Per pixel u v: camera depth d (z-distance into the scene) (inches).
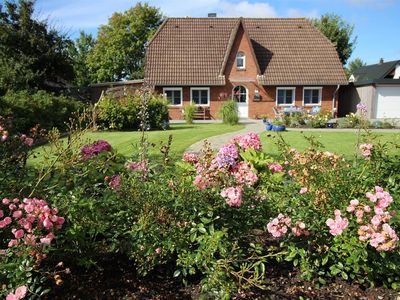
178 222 113.1
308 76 1019.3
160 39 1055.0
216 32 1088.2
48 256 106.7
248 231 125.2
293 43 1087.0
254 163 175.0
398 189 134.2
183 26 1089.4
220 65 1026.1
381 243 104.6
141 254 111.1
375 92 1003.9
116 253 127.2
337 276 122.7
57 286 109.9
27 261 90.0
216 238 105.7
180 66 1013.8
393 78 1054.4
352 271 119.3
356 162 157.9
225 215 121.1
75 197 115.3
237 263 112.1
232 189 115.7
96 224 112.0
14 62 824.9
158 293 111.9
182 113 989.2
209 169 130.3
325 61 1050.1
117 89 776.3
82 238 111.2
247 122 878.4
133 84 1126.4
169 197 119.6
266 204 128.8
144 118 222.5
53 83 964.0
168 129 681.6
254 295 112.3
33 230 94.4
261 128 712.4
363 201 115.6
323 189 124.6
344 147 456.8
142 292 111.8
